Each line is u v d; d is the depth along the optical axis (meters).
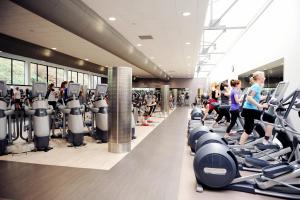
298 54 5.03
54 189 2.88
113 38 6.73
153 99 12.27
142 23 6.24
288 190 2.70
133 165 3.85
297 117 4.79
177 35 7.48
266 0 7.05
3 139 4.45
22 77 11.74
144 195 2.73
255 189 2.79
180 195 2.73
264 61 7.28
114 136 4.66
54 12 4.09
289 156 3.66
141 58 10.69
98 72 14.13
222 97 6.74
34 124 4.79
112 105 4.70
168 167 3.76
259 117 4.09
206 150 2.92
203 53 13.30
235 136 5.38
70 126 5.20
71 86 5.23
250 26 8.83
